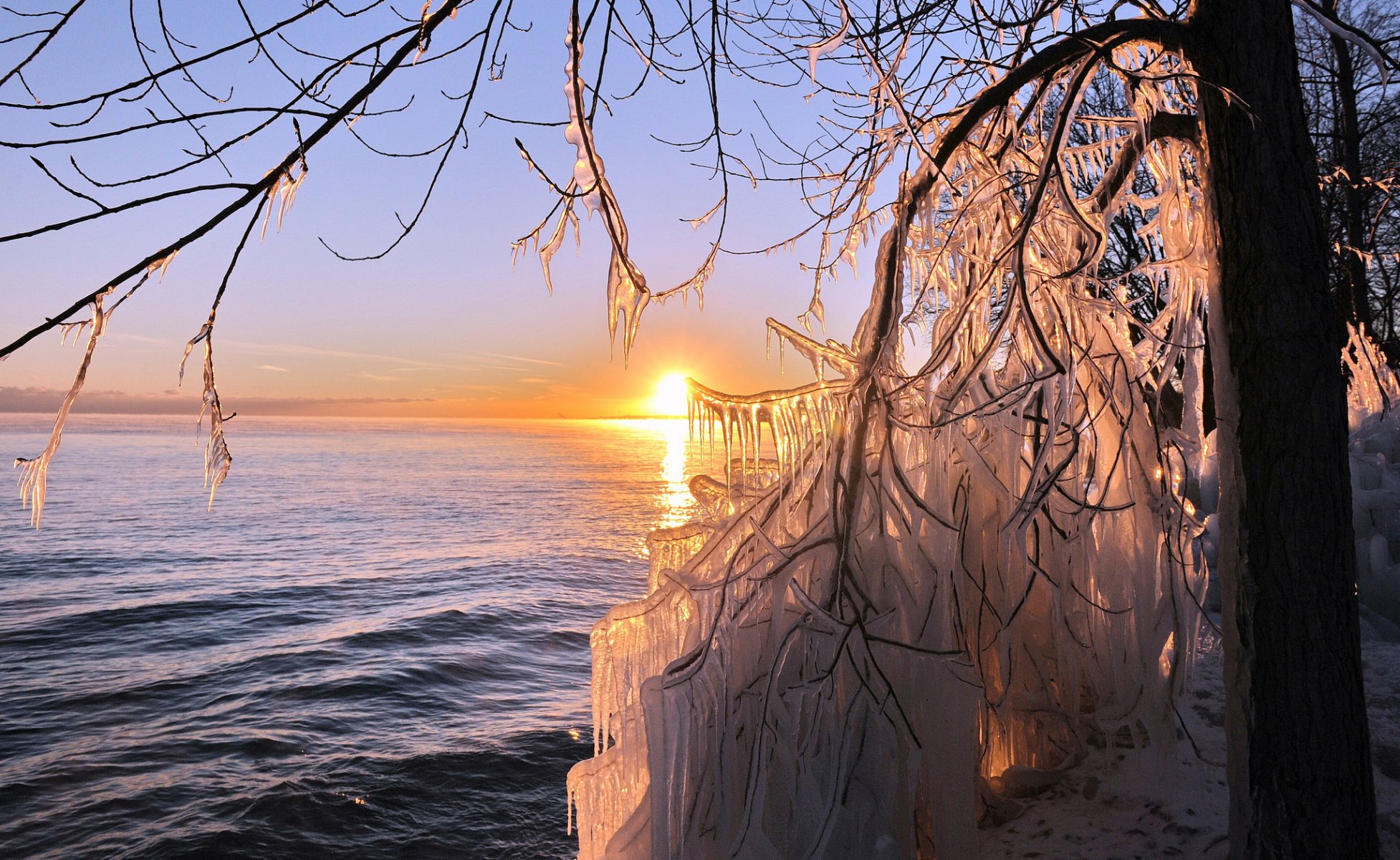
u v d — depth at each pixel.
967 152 3.58
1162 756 3.92
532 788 11.37
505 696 16.36
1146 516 4.09
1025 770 4.02
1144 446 4.14
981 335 3.71
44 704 16.06
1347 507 2.71
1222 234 2.82
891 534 3.59
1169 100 3.75
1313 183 2.79
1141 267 3.56
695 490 4.36
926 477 3.67
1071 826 3.62
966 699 3.31
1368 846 2.66
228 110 2.13
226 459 2.17
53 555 39.53
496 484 93.12
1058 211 3.51
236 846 9.80
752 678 3.46
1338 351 2.77
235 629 23.48
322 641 21.56
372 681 17.30
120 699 16.34
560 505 69.12
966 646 3.77
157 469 110.75
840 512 3.37
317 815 10.55
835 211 3.79
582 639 22.05
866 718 3.24
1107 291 3.91
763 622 3.51
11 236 1.85
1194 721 4.54
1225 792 3.79
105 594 29.25
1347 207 5.95
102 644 21.59
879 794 3.17
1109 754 4.12
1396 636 5.68
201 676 18.08
